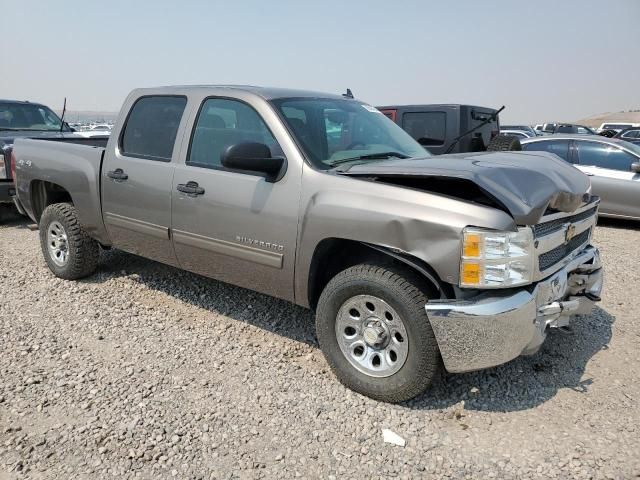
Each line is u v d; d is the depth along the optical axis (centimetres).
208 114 416
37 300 490
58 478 262
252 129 387
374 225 313
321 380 357
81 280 543
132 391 339
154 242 451
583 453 284
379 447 289
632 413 321
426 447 290
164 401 328
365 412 321
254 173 377
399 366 320
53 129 985
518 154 381
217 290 517
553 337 423
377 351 332
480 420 314
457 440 296
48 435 294
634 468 272
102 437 293
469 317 290
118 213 472
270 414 317
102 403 325
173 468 270
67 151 518
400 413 320
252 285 393
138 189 448
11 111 957
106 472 266
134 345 404
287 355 393
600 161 929
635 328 445
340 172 346
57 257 549
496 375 364
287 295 373
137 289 519
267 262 370
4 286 525
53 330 427
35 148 554
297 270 356
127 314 461
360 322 337
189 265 435
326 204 333
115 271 568
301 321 452
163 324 441
